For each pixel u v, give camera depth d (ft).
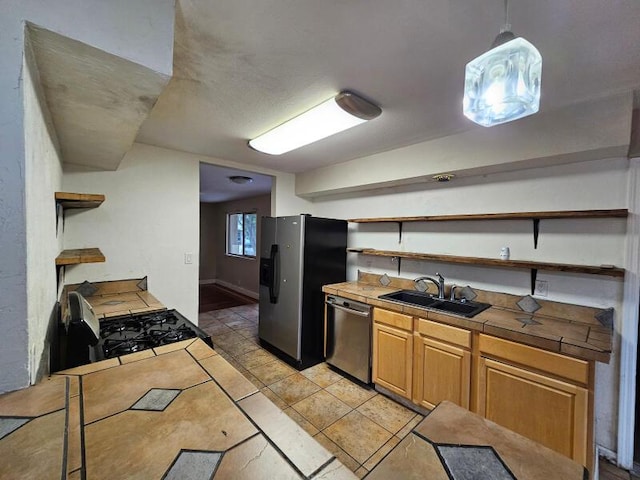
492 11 3.34
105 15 2.56
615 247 5.96
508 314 6.81
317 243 10.04
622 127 5.16
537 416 5.41
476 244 8.01
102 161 7.10
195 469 1.91
